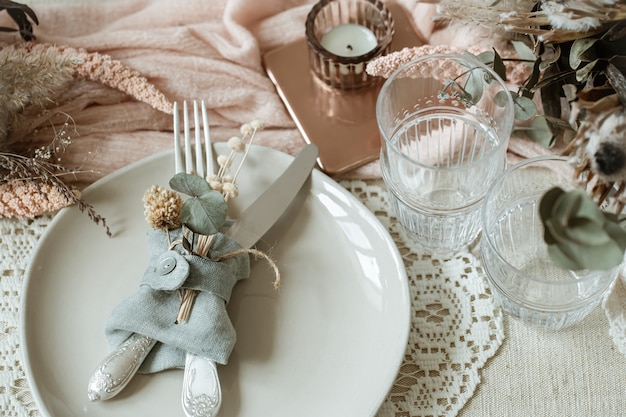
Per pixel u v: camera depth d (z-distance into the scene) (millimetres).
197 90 974
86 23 1039
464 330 817
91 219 860
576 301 739
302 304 817
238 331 802
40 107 939
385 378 748
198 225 741
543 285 719
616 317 788
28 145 934
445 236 860
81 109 956
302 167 868
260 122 862
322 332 800
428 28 1004
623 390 784
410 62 797
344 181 928
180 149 887
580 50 755
